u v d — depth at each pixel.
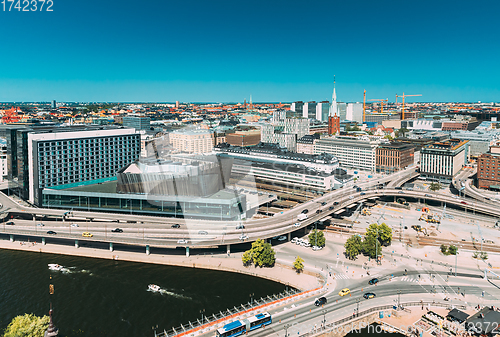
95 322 133.00
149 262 181.75
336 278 161.88
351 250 180.50
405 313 135.12
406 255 187.62
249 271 170.25
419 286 154.62
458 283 158.00
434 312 135.25
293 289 156.62
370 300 142.75
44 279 166.00
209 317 136.12
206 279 165.75
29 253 195.38
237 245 194.75
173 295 152.00
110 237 186.38
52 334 108.62
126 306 143.75
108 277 167.75
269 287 158.88
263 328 123.06
